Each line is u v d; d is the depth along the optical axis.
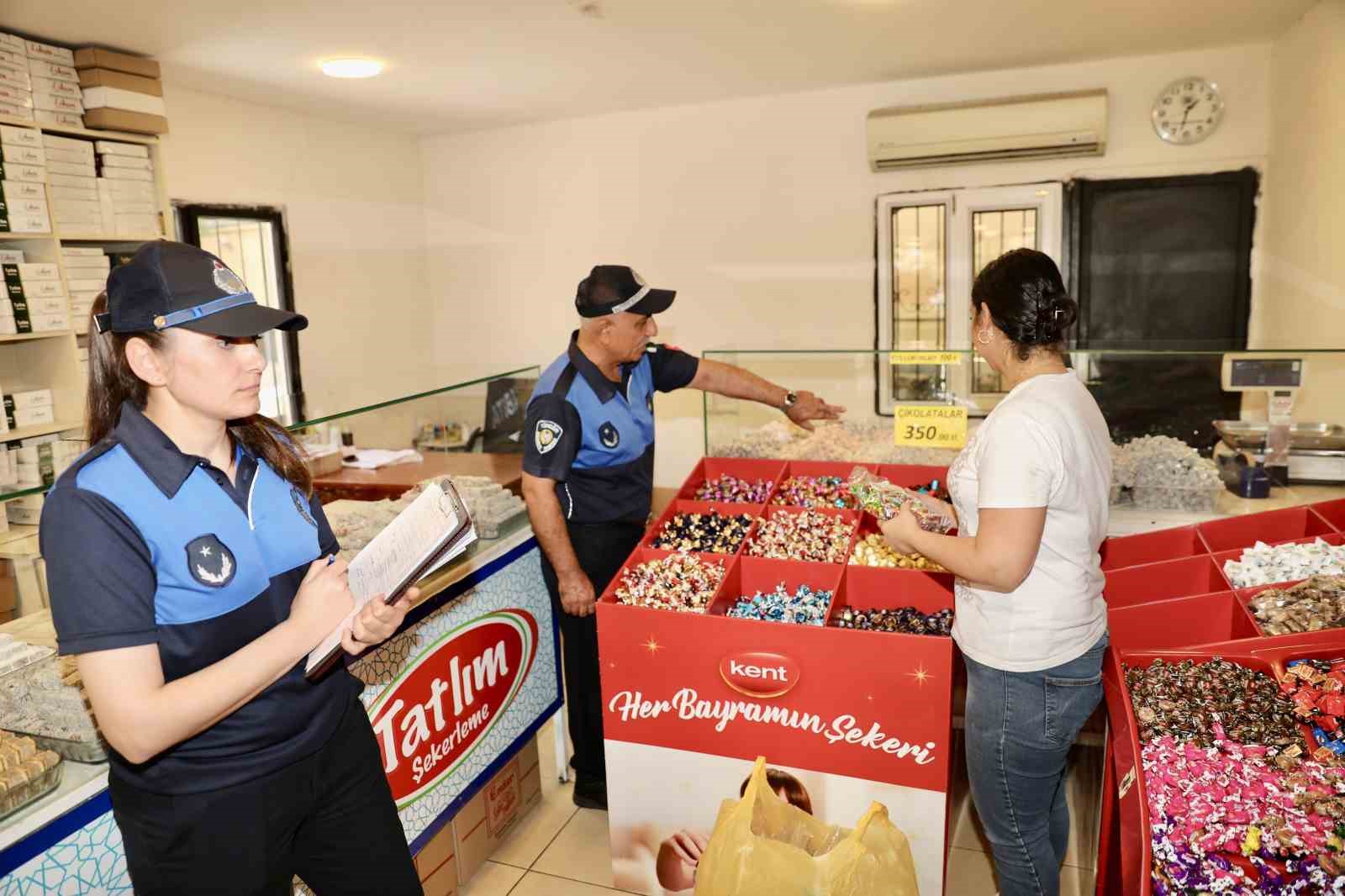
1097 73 4.67
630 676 2.09
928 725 1.87
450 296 6.29
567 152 5.79
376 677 1.90
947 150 4.86
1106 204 4.82
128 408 1.19
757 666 1.97
